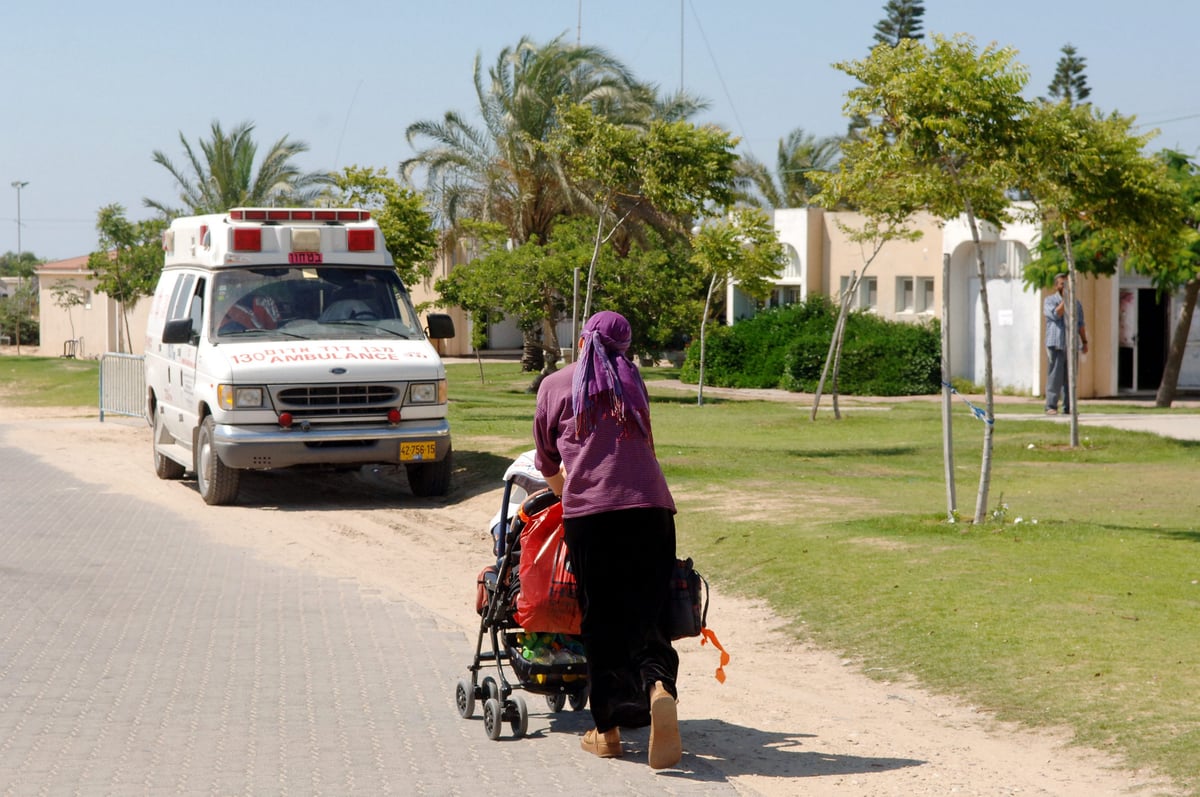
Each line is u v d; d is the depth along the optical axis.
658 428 26.70
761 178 64.50
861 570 11.23
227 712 7.54
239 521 15.66
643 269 36.56
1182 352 30.58
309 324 17.19
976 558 11.48
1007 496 16.39
